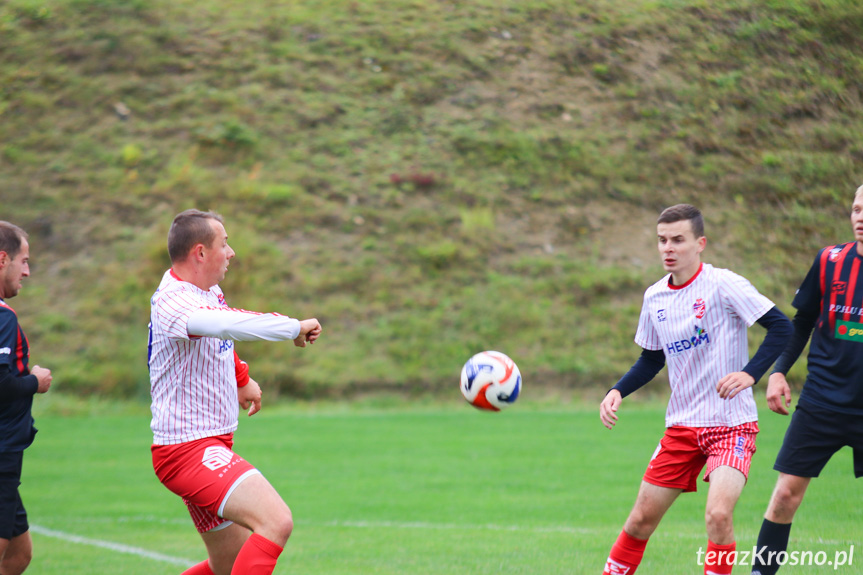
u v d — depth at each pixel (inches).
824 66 3595.0
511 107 3511.3
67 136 3329.2
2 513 602.2
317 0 4202.8
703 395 633.6
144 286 2714.1
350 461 1519.4
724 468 601.9
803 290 678.5
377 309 2682.1
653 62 3668.8
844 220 2957.7
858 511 1018.1
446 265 2834.6
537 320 2605.8
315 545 940.6
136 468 1505.9
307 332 574.9
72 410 2187.5
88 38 3809.1
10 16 3890.3
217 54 3796.8
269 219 2994.6
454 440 1728.6
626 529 658.8
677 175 3159.5
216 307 597.6
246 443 1718.8
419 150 3331.7
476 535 984.3
